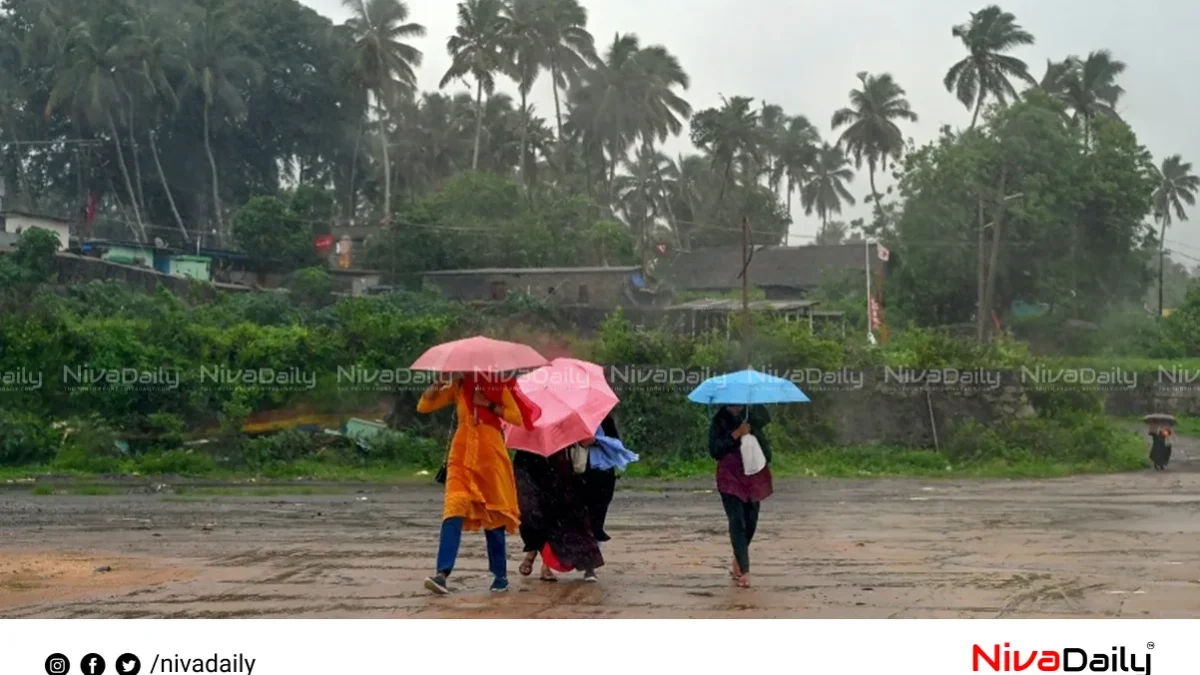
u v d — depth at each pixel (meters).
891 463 26.64
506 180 58.78
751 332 28.31
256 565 10.67
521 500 9.31
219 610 8.12
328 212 56.94
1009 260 54.59
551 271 49.22
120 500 18.97
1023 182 53.75
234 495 20.19
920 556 11.45
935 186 54.72
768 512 16.98
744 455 9.18
